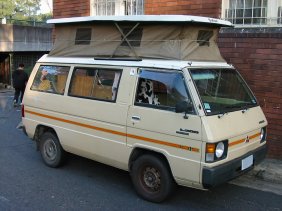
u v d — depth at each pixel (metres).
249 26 7.54
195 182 4.70
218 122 4.75
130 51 5.63
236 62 7.43
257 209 5.13
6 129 9.98
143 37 5.53
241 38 7.31
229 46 7.47
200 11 7.99
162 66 5.07
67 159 6.85
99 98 5.75
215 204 5.27
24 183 6.01
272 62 7.02
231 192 5.70
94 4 10.20
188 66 4.96
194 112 4.68
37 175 6.39
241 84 5.72
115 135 5.52
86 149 5.98
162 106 4.99
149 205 5.20
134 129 5.25
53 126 6.51
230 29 7.47
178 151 4.80
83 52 6.25
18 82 14.27
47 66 6.77
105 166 6.88
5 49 22.05
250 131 5.23
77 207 5.13
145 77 5.22
